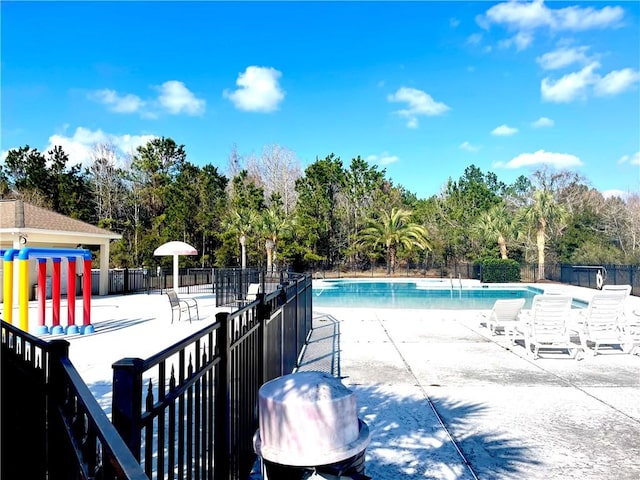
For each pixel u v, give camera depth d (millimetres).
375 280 29500
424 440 4000
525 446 3873
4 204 18328
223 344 2721
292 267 33844
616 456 3680
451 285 25547
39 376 2402
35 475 2479
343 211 39469
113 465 1089
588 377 6082
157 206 39188
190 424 2131
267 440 2217
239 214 33219
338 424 2141
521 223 30812
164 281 23578
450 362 6883
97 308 14812
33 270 18125
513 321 8758
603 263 29125
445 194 49156
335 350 7734
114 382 1565
